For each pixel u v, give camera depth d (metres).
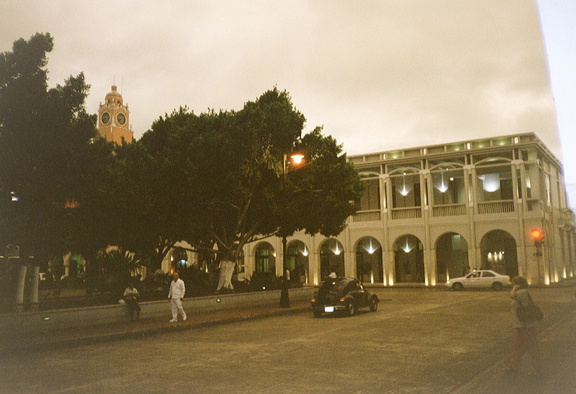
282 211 24.78
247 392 8.06
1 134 15.76
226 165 23.00
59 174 16.64
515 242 40.31
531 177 38.44
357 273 45.75
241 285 28.55
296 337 14.32
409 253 44.22
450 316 18.36
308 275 47.59
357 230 43.69
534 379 8.18
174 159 23.09
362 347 12.12
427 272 40.19
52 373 10.21
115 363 11.14
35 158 15.81
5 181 15.87
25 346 13.17
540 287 34.09
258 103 25.55
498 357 10.41
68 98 16.89
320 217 26.36
